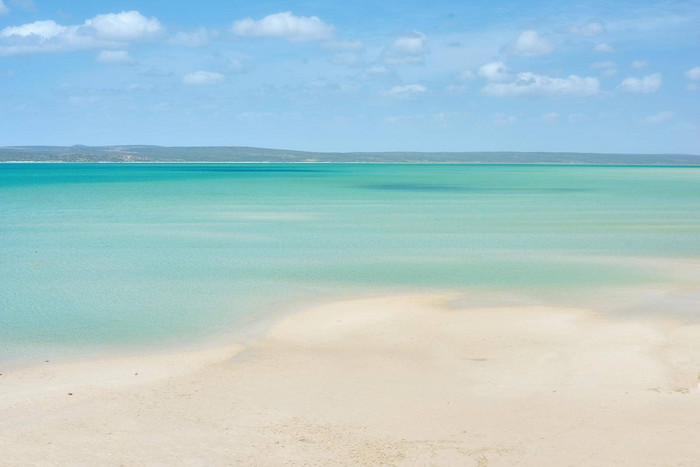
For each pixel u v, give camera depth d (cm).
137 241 3309
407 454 975
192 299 2008
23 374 1319
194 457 968
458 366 1361
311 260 2733
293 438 1029
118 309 1884
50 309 1886
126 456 968
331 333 1617
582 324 1688
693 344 1494
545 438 1022
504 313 1809
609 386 1233
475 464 945
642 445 991
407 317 1767
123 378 1296
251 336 1602
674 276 2370
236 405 1159
